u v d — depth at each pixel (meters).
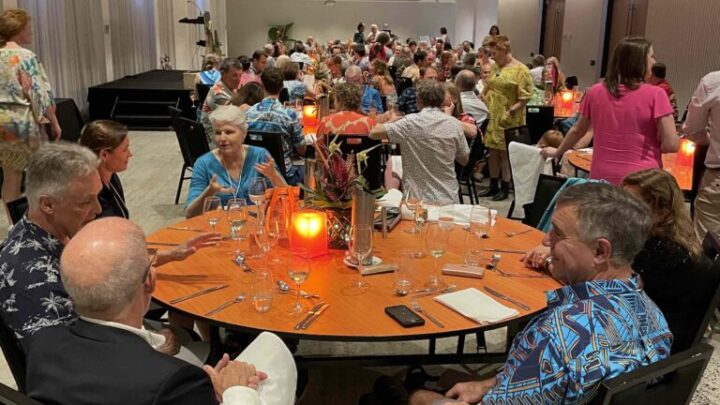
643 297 1.46
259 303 1.93
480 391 1.74
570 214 1.44
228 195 3.11
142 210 5.55
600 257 1.42
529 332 1.46
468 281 2.18
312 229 2.35
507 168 5.98
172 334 1.95
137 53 13.60
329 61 10.59
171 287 2.09
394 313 1.90
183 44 16.91
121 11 12.45
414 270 2.26
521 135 4.83
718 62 7.71
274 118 4.60
